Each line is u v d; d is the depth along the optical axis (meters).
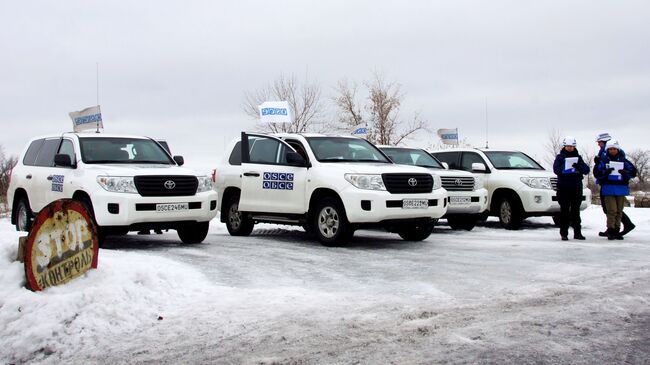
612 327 4.86
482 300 5.83
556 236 11.81
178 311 5.58
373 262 8.26
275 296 6.06
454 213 12.77
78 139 10.52
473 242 10.65
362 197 9.45
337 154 10.71
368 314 5.35
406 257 8.72
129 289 5.73
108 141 10.74
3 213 18.12
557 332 4.73
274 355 4.34
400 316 5.27
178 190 9.70
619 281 6.67
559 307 5.50
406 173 9.81
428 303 5.73
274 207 10.98
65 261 5.59
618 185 10.92
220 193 12.45
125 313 5.32
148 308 5.57
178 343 4.71
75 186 9.75
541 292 6.14
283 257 8.76
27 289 5.24
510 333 4.71
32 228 5.27
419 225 10.19
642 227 13.34
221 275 7.28
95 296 5.37
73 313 5.09
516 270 7.48
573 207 10.99
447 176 12.81
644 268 7.52
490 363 4.05
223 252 9.34
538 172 13.98
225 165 12.52
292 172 10.65
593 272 7.25
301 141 10.88
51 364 4.39
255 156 11.55
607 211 11.04
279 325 5.06
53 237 5.47
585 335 4.65
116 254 8.16
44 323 4.87
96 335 4.90
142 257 7.96
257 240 11.27
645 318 5.12
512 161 14.88
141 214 9.30
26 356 4.57
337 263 8.19
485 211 14.28
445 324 5.00
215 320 5.27
